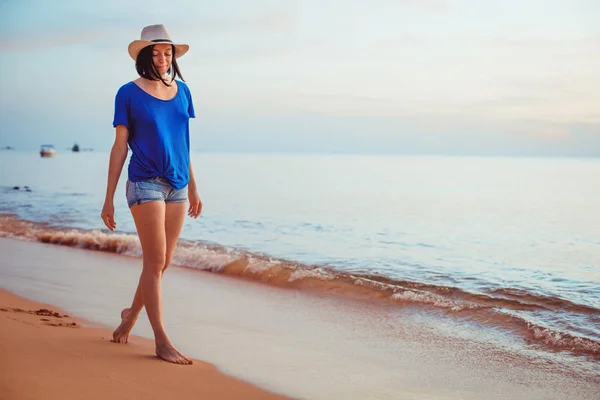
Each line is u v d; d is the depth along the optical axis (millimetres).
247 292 6172
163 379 3148
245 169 47625
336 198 19516
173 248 3699
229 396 3055
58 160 59500
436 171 47344
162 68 3488
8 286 6109
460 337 4629
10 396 2582
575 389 3559
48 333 3895
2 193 19078
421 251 9008
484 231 11523
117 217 12883
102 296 5719
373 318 5180
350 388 3443
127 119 3436
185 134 3617
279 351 4129
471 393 3455
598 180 31719
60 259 8031
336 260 8094
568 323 5008
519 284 6512
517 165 70188
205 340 4336
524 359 4109
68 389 2783
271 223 12516
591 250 9133
